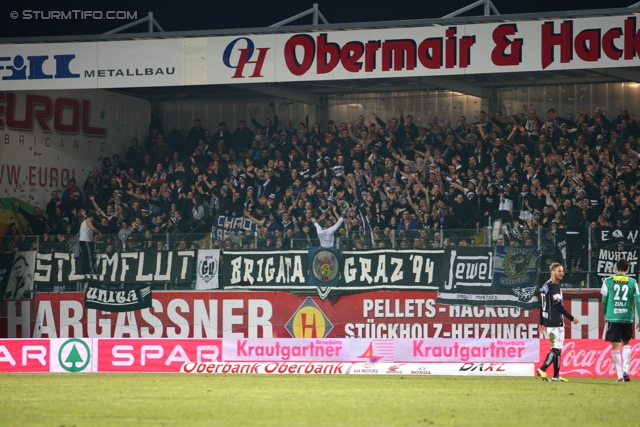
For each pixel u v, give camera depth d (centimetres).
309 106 6112
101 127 6022
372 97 6019
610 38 4703
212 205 5281
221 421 1906
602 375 3538
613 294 3138
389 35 5009
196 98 6288
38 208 5497
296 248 4538
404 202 5012
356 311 4400
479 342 3669
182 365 3816
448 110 5869
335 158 5356
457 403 2344
